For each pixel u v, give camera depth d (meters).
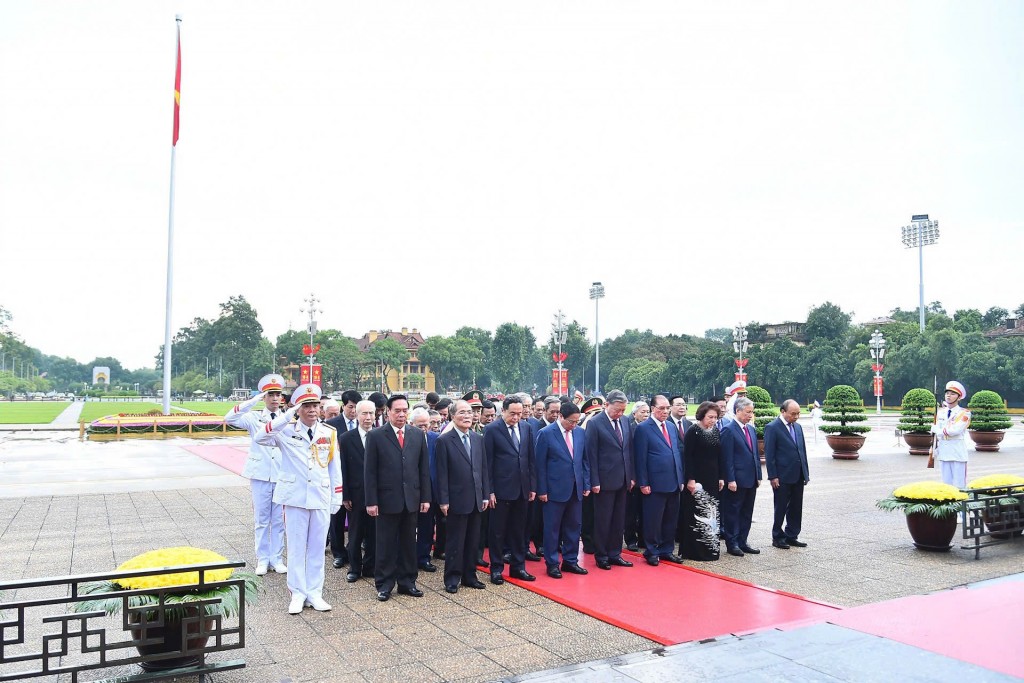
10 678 4.11
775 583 7.28
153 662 4.59
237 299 114.94
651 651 5.25
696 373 78.19
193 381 125.19
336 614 6.30
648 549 8.32
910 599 6.49
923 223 50.59
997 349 57.34
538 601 6.70
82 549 8.77
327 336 98.50
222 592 4.68
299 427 6.57
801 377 68.44
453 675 4.82
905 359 59.00
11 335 114.00
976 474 16.95
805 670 4.78
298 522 6.42
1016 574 7.57
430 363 101.69
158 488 14.52
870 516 11.17
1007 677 4.65
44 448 25.17
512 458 7.55
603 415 8.28
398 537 7.00
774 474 8.94
